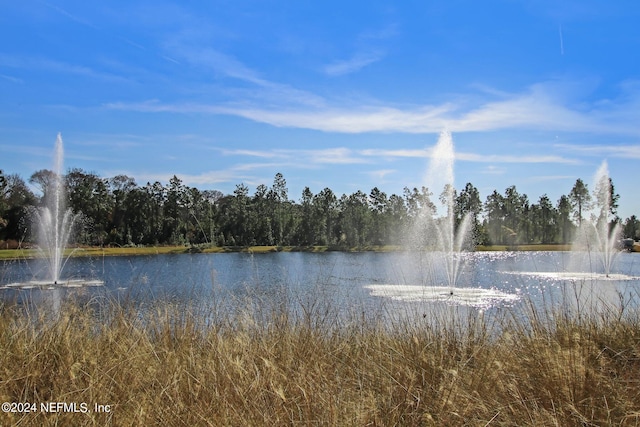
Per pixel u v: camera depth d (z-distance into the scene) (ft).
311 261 96.48
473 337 17.25
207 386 12.81
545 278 68.85
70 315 18.22
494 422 11.91
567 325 17.53
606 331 18.72
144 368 14.16
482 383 13.52
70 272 57.72
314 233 196.54
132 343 15.85
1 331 16.30
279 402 11.87
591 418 11.65
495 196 218.18
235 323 18.40
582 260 90.22
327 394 12.34
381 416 11.96
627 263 110.83
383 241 189.57
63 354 15.01
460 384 13.24
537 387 13.24
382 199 204.64
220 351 14.93
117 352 15.26
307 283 36.22
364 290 40.57
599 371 14.05
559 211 216.33
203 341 16.74
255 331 17.81
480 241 189.98
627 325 19.27
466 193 180.45
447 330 18.12
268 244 172.35
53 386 13.39
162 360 14.78
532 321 17.74
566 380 12.98
